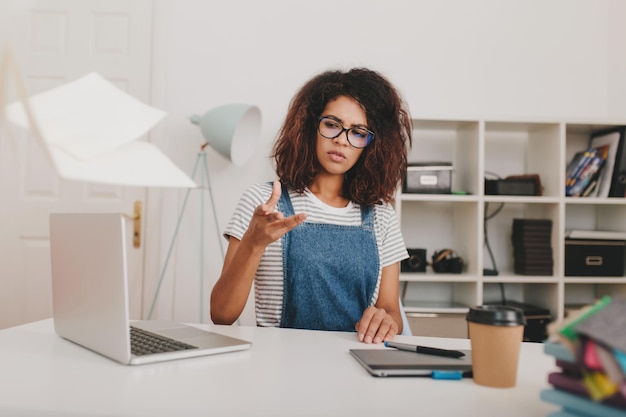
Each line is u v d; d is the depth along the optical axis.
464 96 2.74
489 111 2.74
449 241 2.69
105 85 0.54
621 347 0.45
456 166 2.69
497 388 0.73
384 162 1.48
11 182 2.65
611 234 2.43
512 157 2.72
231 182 2.67
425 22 2.75
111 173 0.44
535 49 2.77
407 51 2.74
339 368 0.82
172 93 2.68
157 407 0.62
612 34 2.73
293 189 1.46
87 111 0.49
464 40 2.75
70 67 2.68
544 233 2.43
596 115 2.77
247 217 1.39
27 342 0.94
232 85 2.70
